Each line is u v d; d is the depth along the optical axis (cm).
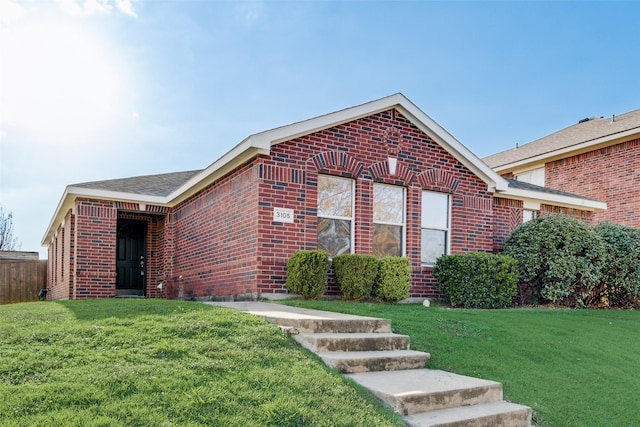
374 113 1127
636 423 525
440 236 1237
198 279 1293
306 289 952
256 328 601
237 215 1084
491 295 1112
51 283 1817
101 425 364
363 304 927
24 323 602
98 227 1373
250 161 1034
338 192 1091
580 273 1215
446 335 721
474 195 1284
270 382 464
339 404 446
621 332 859
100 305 751
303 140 1040
